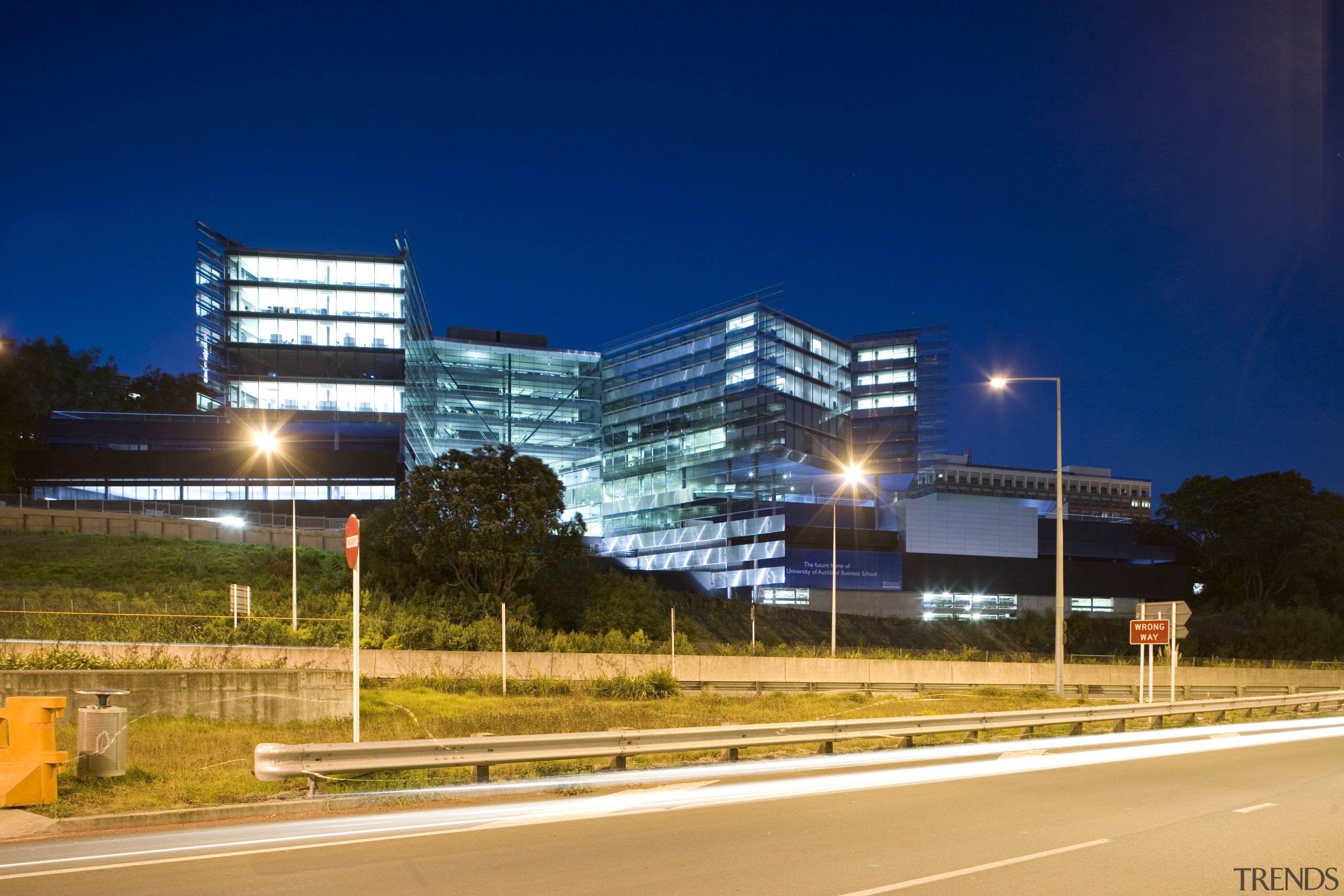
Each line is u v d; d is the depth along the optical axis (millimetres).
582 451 126250
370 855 8961
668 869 8469
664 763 15852
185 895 7523
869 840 9797
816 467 104562
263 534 65438
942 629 89438
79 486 85500
